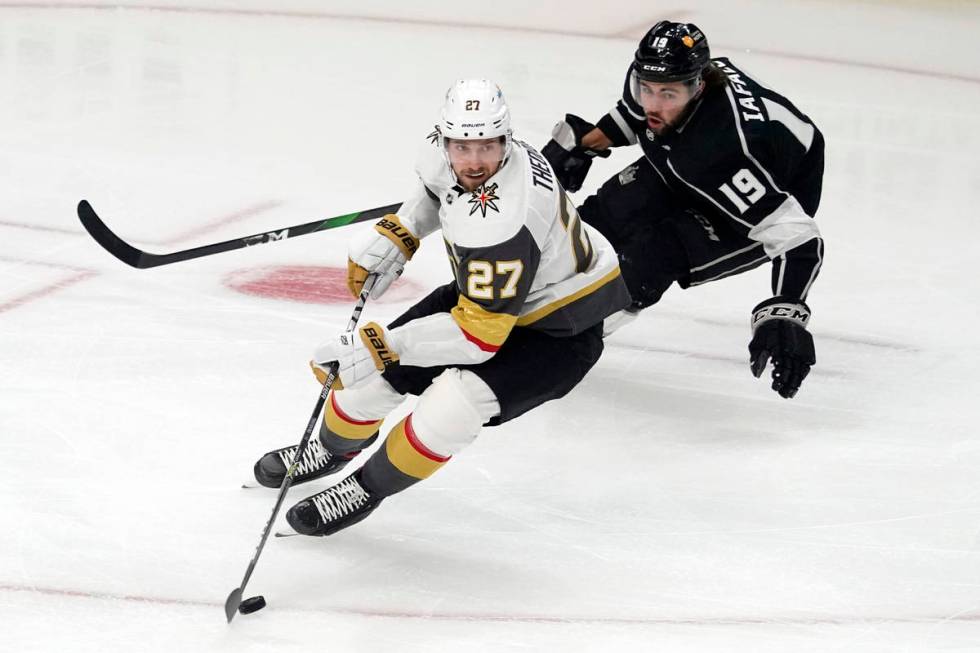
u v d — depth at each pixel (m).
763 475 14.51
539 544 12.86
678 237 16.41
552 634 11.27
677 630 11.42
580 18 36.97
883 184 25.23
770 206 15.34
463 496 13.78
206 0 36.50
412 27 35.19
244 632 11.05
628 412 16.02
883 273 20.92
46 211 21.48
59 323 17.27
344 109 28.17
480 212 11.12
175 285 18.81
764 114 15.39
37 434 14.35
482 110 10.77
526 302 12.06
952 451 15.20
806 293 15.30
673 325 18.84
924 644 11.33
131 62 30.61
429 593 11.86
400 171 24.61
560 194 11.84
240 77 30.02
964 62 34.56
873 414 16.16
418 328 11.59
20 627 10.88
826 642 11.32
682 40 14.73
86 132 25.61
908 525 13.46
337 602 11.62
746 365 17.58
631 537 13.07
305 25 34.81
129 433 14.52
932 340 18.48
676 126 15.45
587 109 28.67
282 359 16.61
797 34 36.41
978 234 22.89
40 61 30.16
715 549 12.88
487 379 11.80
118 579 11.73
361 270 13.23
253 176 23.83
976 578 12.45
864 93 31.50
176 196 22.61
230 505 13.22
